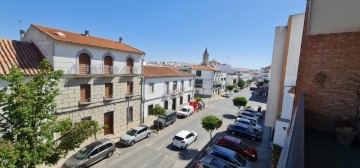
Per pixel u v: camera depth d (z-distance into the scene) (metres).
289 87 12.32
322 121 5.29
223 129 22.78
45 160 8.23
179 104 32.09
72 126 9.45
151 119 24.45
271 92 13.39
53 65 13.66
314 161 3.51
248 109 30.20
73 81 14.97
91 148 13.20
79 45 14.98
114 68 18.19
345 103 4.92
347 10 3.74
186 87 34.03
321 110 5.32
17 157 6.50
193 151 16.33
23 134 7.54
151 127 21.89
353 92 4.80
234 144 15.92
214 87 49.03
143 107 22.86
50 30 15.48
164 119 22.20
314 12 4.12
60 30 16.86
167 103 28.36
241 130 20.44
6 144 6.39
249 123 22.48
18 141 7.28
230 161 12.77
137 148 16.30
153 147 16.67
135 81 21.22
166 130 21.34
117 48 18.36
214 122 16.95
